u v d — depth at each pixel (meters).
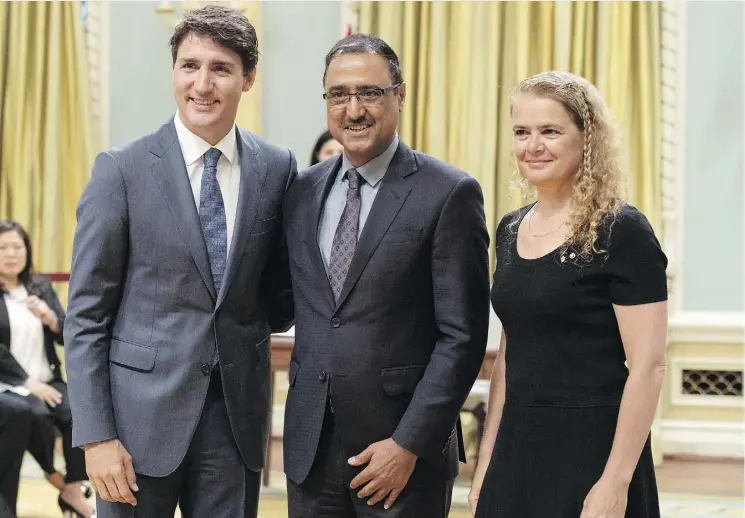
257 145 2.48
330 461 2.32
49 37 5.66
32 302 4.44
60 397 4.32
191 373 2.28
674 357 5.52
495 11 5.41
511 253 2.07
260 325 2.44
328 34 5.66
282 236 2.47
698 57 5.48
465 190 2.33
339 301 2.29
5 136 5.68
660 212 5.48
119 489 2.23
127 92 5.77
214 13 2.31
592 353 1.96
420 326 2.33
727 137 5.46
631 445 1.90
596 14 5.42
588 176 1.98
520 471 2.01
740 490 4.87
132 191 2.30
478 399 4.84
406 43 5.48
